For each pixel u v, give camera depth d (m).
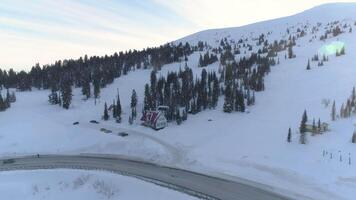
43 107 146.12
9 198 68.19
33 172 75.75
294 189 61.44
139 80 175.75
